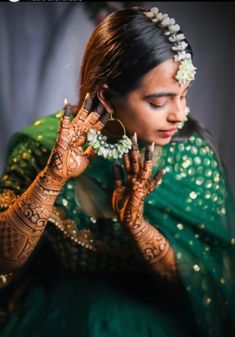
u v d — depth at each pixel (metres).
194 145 1.63
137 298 1.62
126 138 1.40
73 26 3.47
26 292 1.72
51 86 3.52
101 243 1.61
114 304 1.59
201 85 3.72
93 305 1.58
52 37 3.51
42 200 1.42
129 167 1.44
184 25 3.69
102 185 1.59
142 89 1.36
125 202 1.46
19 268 1.58
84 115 1.38
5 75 3.56
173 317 1.61
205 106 3.73
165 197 1.60
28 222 1.43
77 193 1.59
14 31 3.52
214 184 1.63
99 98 1.41
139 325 1.56
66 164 1.38
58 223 1.59
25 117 3.58
